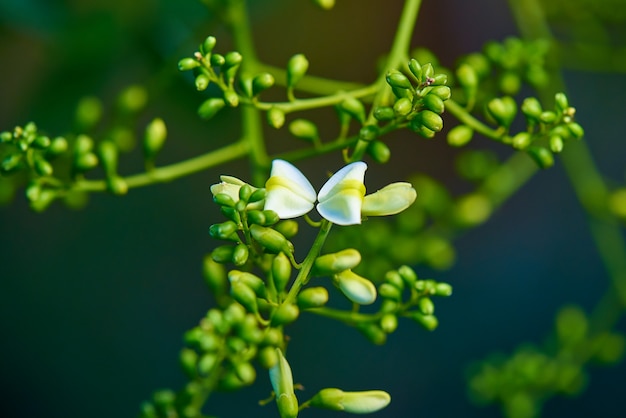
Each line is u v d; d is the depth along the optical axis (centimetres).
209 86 50
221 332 40
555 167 74
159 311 72
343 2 62
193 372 42
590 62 50
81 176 43
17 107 49
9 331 71
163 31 50
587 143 71
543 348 51
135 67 50
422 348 73
